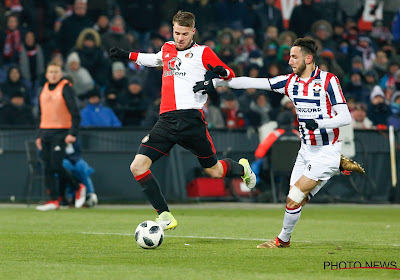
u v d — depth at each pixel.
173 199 58.59
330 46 75.81
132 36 68.75
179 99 27.70
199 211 50.31
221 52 68.75
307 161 25.70
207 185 59.53
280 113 60.22
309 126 24.70
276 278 18.56
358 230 35.47
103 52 65.62
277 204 58.84
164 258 22.88
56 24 69.69
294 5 79.56
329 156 25.38
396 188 62.25
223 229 35.34
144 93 63.59
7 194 57.12
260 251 24.91
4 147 56.84
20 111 59.50
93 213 46.97
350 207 57.19
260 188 60.91
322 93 25.44
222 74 26.56
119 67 63.38
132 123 61.88
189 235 31.91
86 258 22.88
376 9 83.12
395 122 67.81
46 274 19.16
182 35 27.58
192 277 18.62
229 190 60.22
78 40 64.81
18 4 68.38
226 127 60.28
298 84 25.80
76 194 53.31
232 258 22.89
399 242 29.05
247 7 77.12
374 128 62.91
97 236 30.72
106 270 19.95
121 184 57.72
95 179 57.22
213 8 75.69
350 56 76.88
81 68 63.66
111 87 63.56
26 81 64.50
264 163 59.97
